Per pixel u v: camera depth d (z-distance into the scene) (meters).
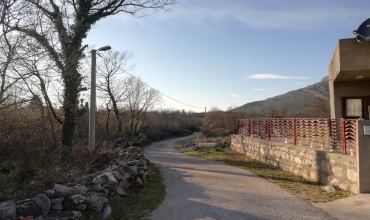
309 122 12.44
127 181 9.45
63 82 14.92
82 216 6.39
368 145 8.49
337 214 7.39
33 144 10.61
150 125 46.88
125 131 36.16
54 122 14.57
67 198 6.50
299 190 9.94
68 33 15.02
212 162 17.84
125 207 7.87
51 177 9.01
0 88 9.76
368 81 15.20
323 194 9.24
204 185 11.06
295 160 12.75
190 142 39.12
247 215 7.48
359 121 8.55
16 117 10.63
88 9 16.45
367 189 8.47
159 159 20.00
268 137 17.02
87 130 19.67
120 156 12.94
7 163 9.94
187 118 65.50
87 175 8.77
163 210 7.97
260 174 13.12
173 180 12.09
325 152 10.45
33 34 10.75
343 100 15.38
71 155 11.67
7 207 5.95
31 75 11.09
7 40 9.76
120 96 35.25
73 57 14.44
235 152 22.44
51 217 5.99
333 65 14.47
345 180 9.34
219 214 7.59
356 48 11.55
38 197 6.22
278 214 7.51
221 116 47.03
